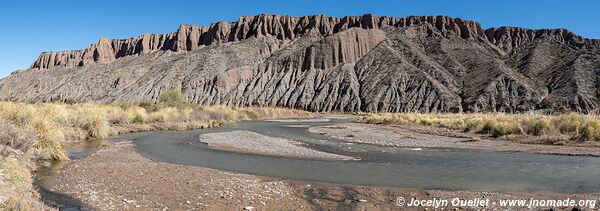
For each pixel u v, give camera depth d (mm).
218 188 10875
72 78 162375
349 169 14062
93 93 138625
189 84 123688
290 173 13328
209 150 19281
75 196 9992
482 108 84188
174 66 137375
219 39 190250
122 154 17438
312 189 10859
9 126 15055
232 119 46781
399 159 16438
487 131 26812
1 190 8742
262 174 13164
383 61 113562
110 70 161500
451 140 23672
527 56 114438
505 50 146375
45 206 8727
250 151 18844
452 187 11219
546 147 19906
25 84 168625
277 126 38906
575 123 23016
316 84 114000
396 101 93500
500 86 89750
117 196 10008
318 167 14508
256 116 62062
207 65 134625
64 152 16703
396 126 36781
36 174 12539
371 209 9094
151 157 16953
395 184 11625
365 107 95188
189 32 199125
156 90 124188
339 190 10750
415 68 104438
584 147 19688
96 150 18781
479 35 155875
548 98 84938
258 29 177375
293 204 9438
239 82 123000
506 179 12273
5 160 11523
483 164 15133
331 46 125125
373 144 22203
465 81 100688
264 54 150875
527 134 24047
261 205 9328
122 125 30500
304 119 59844
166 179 12016
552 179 12242
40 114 21188
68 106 36469
